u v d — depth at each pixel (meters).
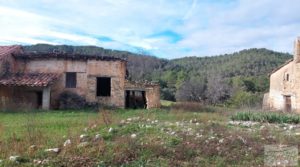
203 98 58.38
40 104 27.14
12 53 27.67
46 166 8.18
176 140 10.42
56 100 27.48
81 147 9.45
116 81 28.64
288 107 35.44
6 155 8.98
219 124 14.74
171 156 9.19
